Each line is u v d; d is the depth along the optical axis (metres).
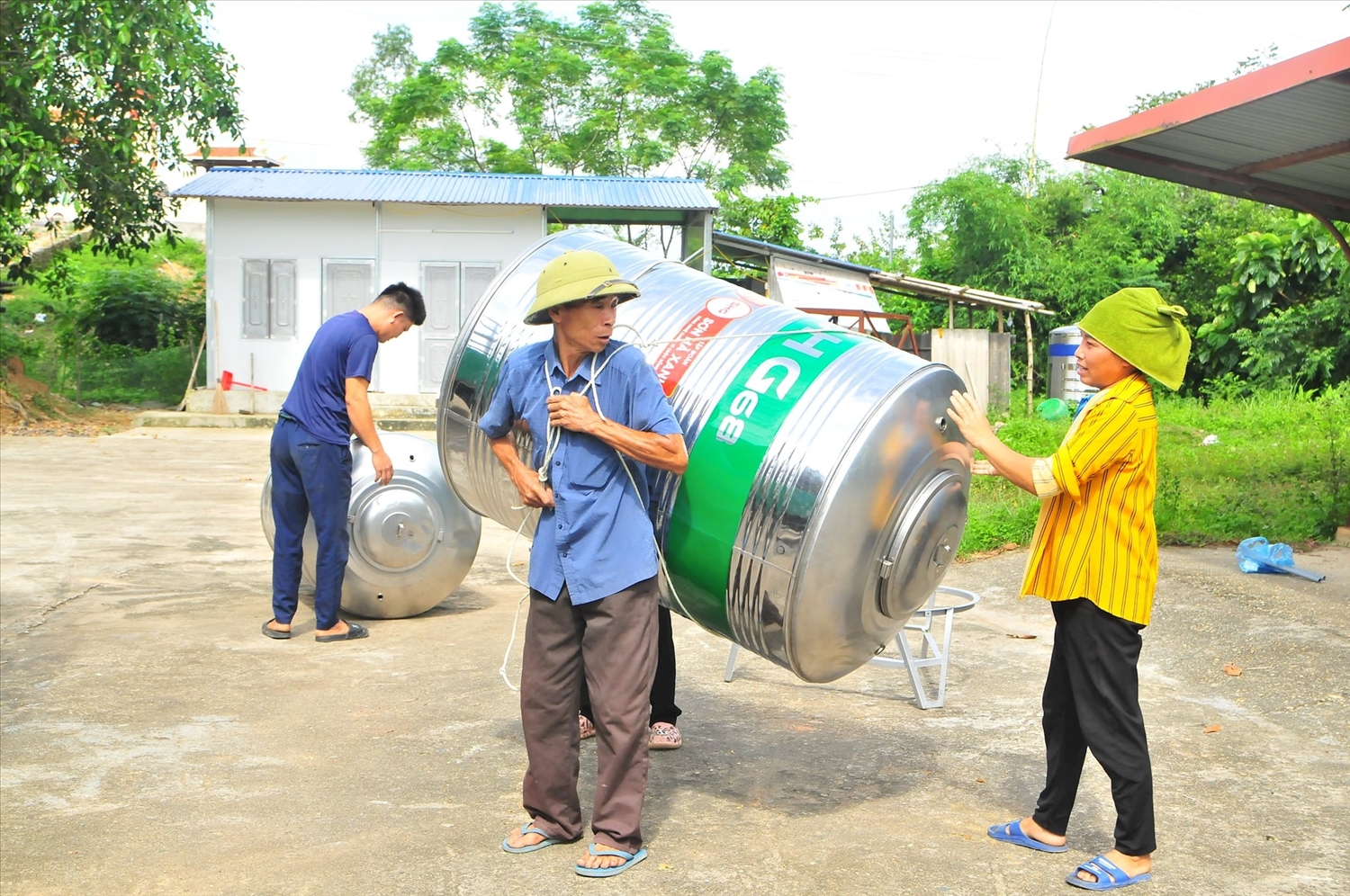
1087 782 3.85
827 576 3.25
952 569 7.48
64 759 3.88
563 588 3.18
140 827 3.35
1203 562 7.33
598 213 19.42
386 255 19.28
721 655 5.47
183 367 20.94
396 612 5.95
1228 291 18.45
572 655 3.24
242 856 3.16
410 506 5.78
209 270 19.06
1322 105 6.36
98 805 3.51
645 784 3.19
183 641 5.44
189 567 7.19
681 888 3.01
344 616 6.02
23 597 6.27
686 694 4.84
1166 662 5.23
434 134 28.92
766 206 26.22
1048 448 12.63
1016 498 9.69
